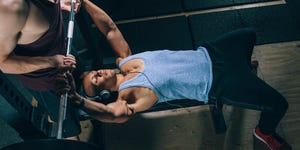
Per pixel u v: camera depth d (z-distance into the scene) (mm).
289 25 2871
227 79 2059
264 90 1994
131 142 2549
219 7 3010
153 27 2957
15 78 2619
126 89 2053
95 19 2246
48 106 2072
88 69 2670
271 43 2830
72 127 2096
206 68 2117
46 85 1875
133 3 3070
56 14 1560
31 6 1390
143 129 2588
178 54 2160
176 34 2910
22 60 1521
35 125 1931
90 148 1212
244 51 2162
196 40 2869
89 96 2162
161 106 2598
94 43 2613
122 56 2281
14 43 1391
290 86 2631
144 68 2086
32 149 1158
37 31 1501
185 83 2070
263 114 2098
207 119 2574
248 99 1999
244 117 2547
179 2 3043
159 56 2139
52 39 1635
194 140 2510
